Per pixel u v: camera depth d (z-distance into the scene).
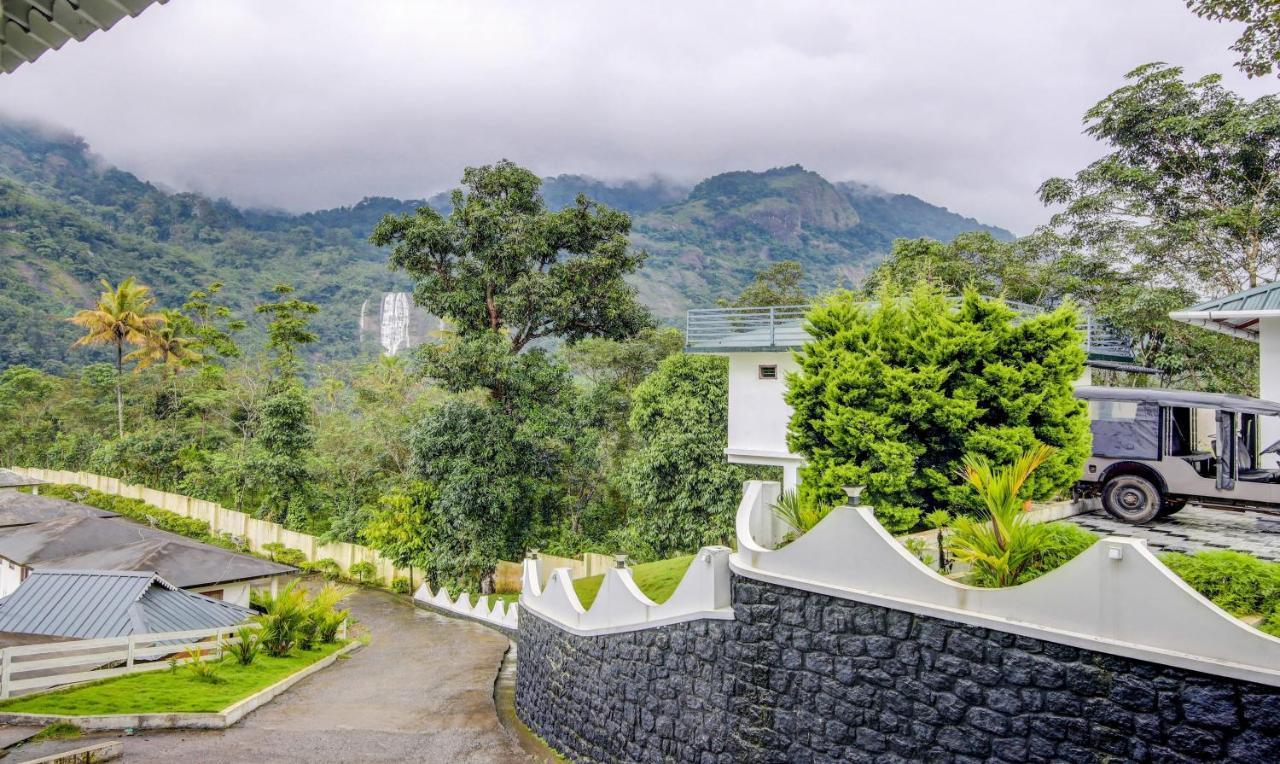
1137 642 5.64
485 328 30.62
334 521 35.12
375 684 17.56
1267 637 5.04
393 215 30.88
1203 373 26.31
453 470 27.91
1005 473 7.60
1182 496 12.17
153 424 53.88
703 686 9.31
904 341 10.69
